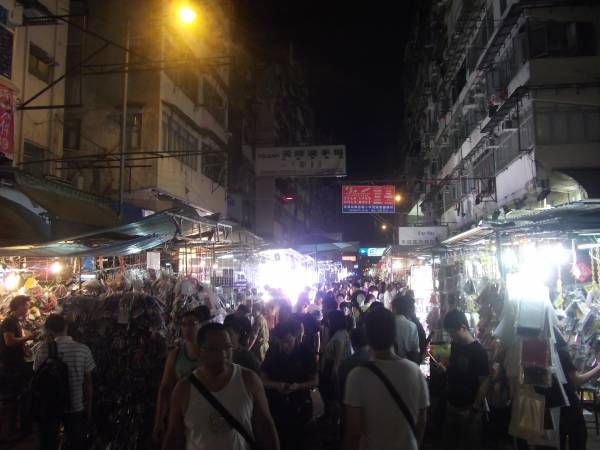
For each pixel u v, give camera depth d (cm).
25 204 825
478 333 767
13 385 661
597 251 850
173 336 700
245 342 535
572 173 1439
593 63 1480
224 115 2328
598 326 682
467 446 495
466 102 2406
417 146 4281
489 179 1962
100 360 618
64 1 1313
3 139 945
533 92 1504
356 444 298
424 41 3634
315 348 770
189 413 289
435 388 652
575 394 501
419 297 1700
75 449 531
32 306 825
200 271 1112
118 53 1606
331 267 4091
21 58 1136
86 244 764
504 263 914
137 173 1557
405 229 2450
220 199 2245
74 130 1587
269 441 299
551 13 1509
